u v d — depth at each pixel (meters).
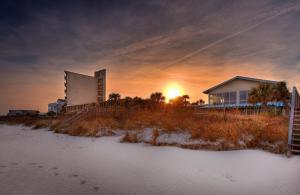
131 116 12.52
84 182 3.49
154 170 4.20
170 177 3.77
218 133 7.29
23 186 3.29
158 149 6.31
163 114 12.73
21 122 21.34
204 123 9.18
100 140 8.10
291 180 3.54
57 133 11.03
